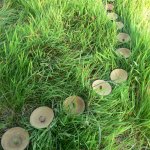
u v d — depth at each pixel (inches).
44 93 17.7
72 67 19.1
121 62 19.7
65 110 16.4
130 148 15.5
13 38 19.6
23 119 16.9
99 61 19.8
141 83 18.2
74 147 15.1
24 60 18.6
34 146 15.0
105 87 17.7
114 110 16.7
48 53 20.2
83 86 17.8
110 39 21.1
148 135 16.2
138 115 16.5
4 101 17.6
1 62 18.5
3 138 15.0
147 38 20.2
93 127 15.7
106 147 15.0
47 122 15.7
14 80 17.5
